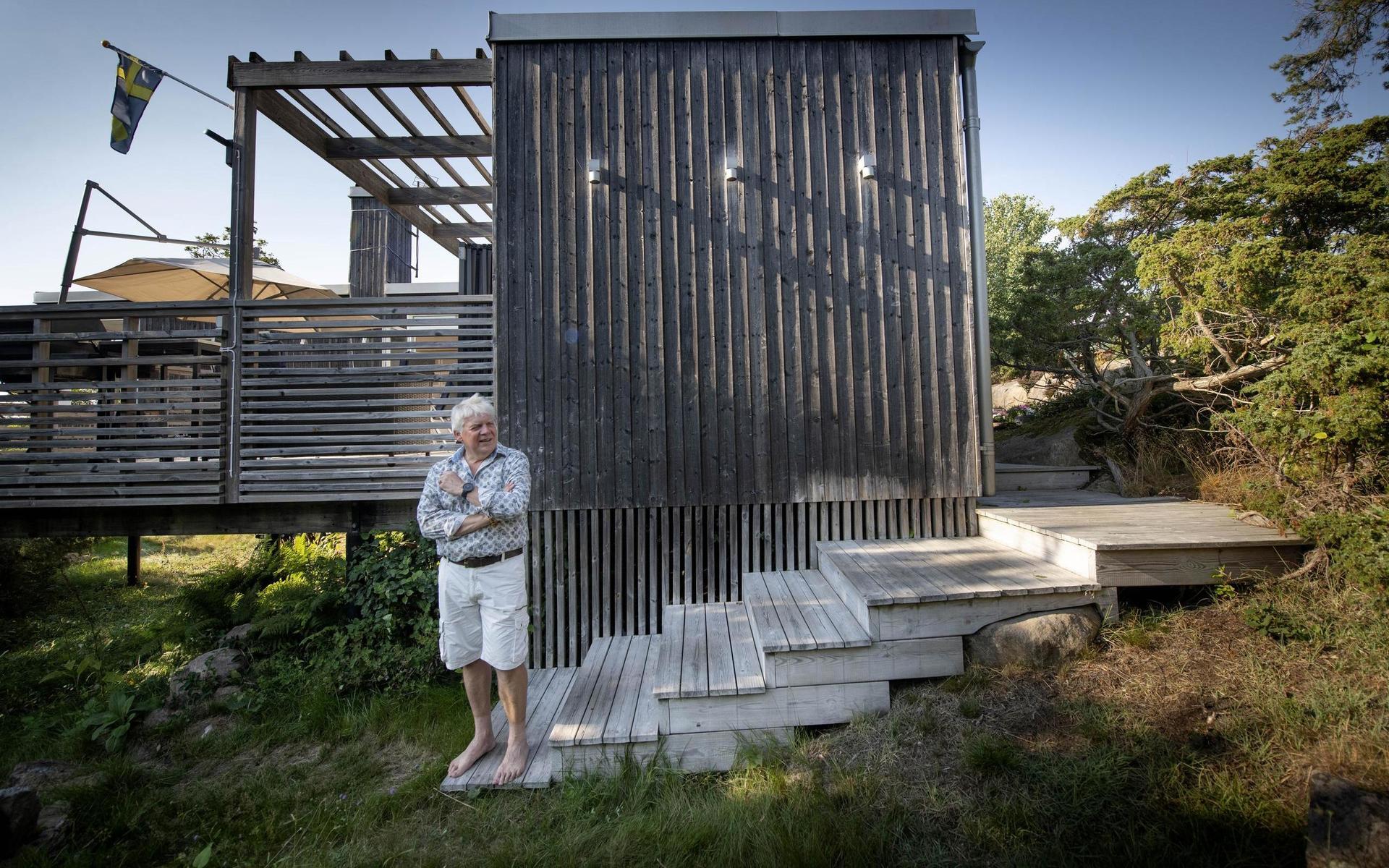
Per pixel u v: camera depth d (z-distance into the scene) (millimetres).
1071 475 5832
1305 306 3742
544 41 4707
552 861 2484
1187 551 3316
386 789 3127
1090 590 3268
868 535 4668
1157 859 2100
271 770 3391
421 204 6934
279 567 6648
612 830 2641
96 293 11133
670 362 4672
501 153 4691
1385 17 5297
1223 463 4895
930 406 4711
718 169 4734
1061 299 6785
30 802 2832
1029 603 3268
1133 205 6684
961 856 2285
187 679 4266
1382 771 2152
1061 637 3133
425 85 5160
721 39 4766
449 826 2785
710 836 2561
